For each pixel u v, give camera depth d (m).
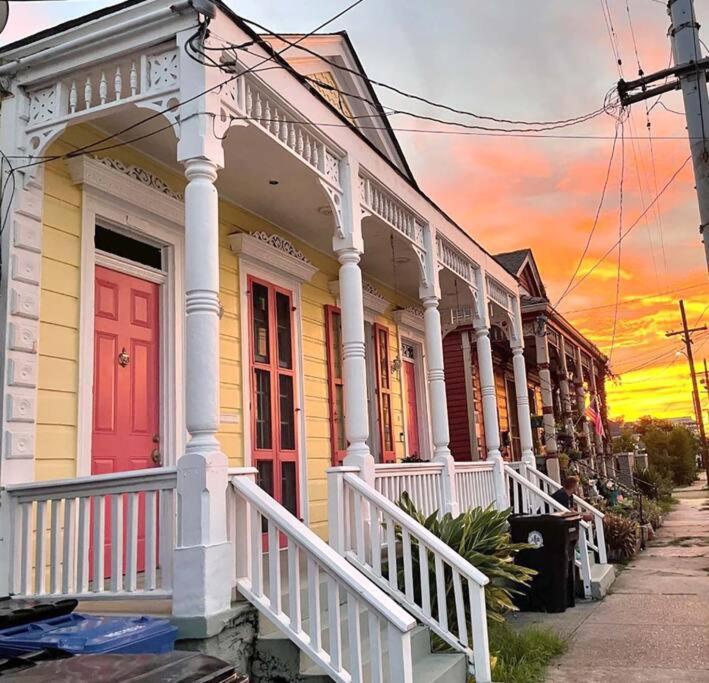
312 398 8.16
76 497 4.25
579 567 8.35
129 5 4.43
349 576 3.75
